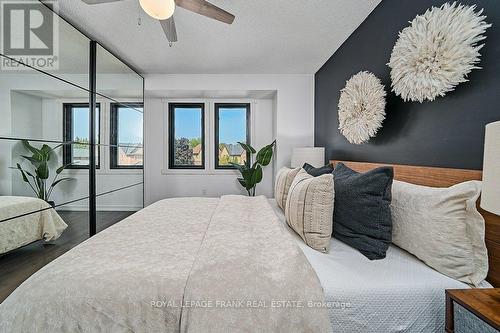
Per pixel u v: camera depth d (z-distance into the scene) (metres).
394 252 1.20
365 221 1.22
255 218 1.63
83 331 0.80
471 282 0.92
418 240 1.08
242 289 0.84
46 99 2.27
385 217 1.17
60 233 2.45
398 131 1.65
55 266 0.98
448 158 1.24
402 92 1.42
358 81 2.01
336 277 0.96
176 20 2.15
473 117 1.11
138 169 3.62
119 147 3.16
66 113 2.43
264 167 4.33
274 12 2.03
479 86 1.08
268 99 4.28
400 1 1.66
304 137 3.63
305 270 0.92
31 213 2.23
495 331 0.63
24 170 2.16
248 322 0.79
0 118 1.98
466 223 0.95
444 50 1.14
